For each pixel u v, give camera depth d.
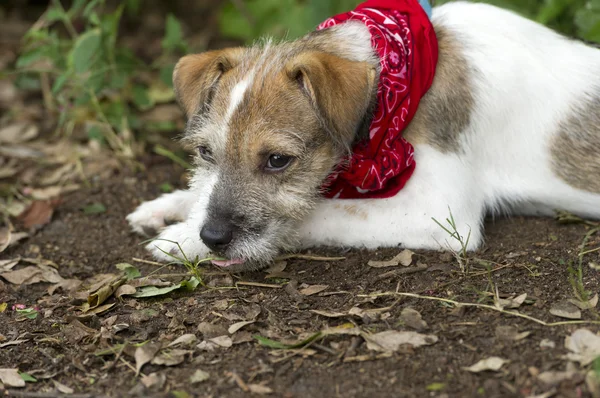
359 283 1.30
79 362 1.23
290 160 1.28
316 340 1.22
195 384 1.19
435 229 1.33
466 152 1.35
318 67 1.26
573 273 1.28
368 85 1.26
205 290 1.31
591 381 1.16
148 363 1.22
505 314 1.24
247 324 1.25
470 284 1.28
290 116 1.27
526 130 1.37
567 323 1.22
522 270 1.29
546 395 1.15
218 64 1.31
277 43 1.35
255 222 1.29
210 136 1.29
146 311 1.29
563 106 1.36
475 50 1.35
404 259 1.32
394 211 1.33
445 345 1.21
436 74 1.33
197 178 1.34
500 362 1.18
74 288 1.34
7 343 1.26
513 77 1.35
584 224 1.37
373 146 1.30
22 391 1.20
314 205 1.32
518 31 1.37
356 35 1.32
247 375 1.20
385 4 1.34
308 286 1.30
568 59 1.38
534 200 1.38
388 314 1.25
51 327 1.28
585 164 1.37
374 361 1.20
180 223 1.38
